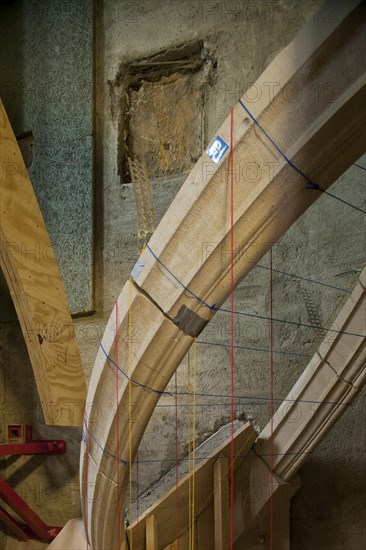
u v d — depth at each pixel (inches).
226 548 137.6
